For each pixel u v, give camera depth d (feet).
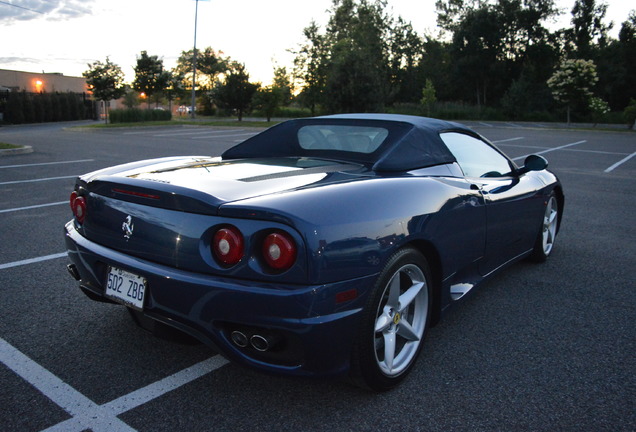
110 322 9.04
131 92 136.87
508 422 6.33
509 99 158.51
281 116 155.12
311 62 124.77
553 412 6.57
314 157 8.93
